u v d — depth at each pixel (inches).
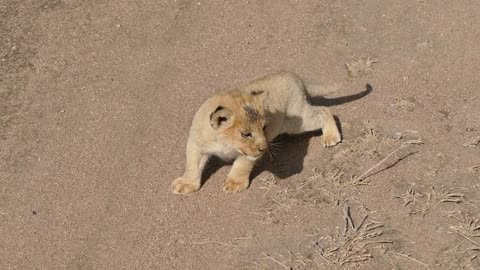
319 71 365.1
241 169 297.3
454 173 302.5
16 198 307.1
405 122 331.0
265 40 388.5
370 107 340.5
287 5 411.2
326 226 283.7
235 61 375.9
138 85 364.2
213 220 290.5
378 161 310.5
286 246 277.4
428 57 369.4
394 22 393.7
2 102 358.6
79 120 345.1
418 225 281.4
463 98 342.6
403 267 266.4
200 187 304.5
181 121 340.2
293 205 293.3
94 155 325.4
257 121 276.5
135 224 291.6
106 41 393.4
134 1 421.1
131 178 312.0
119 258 279.3
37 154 328.2
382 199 293.1
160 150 324.8
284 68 368.5
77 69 376.5
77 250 284.2
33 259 282.0
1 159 326.6
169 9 413.7
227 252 277.1
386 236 277.9
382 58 370.3
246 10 410.0
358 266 268.1
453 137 320.8
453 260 267.4
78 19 409.4
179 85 362.3
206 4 416.2
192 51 384.2
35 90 364.8
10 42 395.5
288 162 313.9
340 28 392.2
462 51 372.2
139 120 342.6
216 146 286.8
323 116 319.3
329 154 316.8
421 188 296.5
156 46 389.1
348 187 299.1
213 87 359.6
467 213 284.7
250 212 292.4
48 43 394.0
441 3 405.7
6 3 422.6
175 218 292.5
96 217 296.2
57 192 308.8
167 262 275.7
